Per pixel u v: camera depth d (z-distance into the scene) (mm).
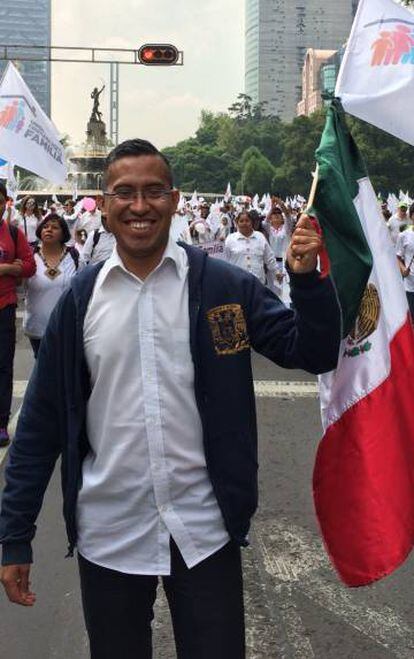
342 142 2523
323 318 2061
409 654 3303
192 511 2158
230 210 25547
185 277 2162
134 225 2113
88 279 2186
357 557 2449
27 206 16031
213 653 2109
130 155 2143
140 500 2143
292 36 155750
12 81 9609
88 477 2199
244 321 2186
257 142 115938
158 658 3287
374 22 4883
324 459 2555
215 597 2150
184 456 2141
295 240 2062
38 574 4023
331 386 2547
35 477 2287
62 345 2195
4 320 6031
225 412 2145
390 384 2543
